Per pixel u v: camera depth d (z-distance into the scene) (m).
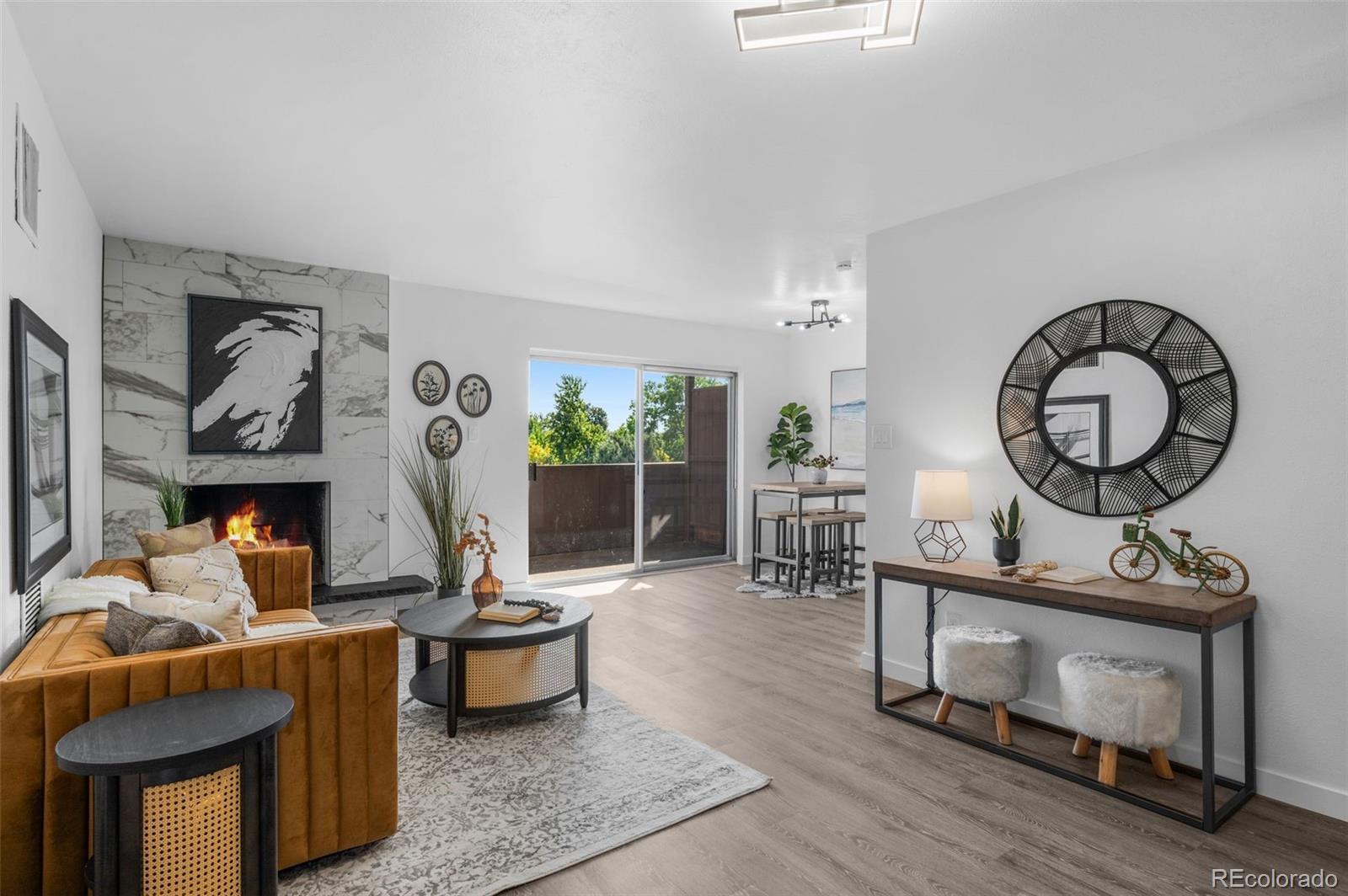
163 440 4.38
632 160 3.06
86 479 3.52
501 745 3.00
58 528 2.69
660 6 1.97
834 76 2.35
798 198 3.53
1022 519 3.39
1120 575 2.95
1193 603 2.50
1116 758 2.67
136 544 4.30
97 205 3.68
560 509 6.50
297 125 2.73
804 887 2.06
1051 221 3.28
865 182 3.31
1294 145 2.57
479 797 2.55
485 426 5.88
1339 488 2.48
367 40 2.15
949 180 3.30
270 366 4.72
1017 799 2.59
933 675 3.69
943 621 3.71
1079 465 3.14
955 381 3.66
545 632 3.10
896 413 3.94
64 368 2.82
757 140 2.86
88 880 1.70
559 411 6.50
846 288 5.62
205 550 3.49
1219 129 2.75
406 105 2.57
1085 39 2.12
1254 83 2.40
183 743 1.62
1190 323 2.82
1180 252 2.86
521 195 3.51
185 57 2.25
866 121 2.68
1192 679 2.82
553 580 6.44
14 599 2.10
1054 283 3.26
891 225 3.97
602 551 6.79
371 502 5.15
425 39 2.14
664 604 5.72
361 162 3.09
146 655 1.97
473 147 2.93
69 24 2.05
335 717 2.16
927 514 3.35
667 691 3.69
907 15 1.90
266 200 3.59
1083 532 3.17
